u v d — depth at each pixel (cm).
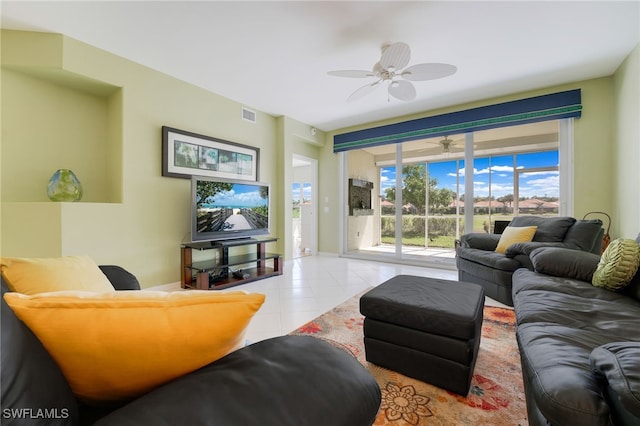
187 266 314
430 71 252
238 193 358
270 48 263
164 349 58
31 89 253
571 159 338
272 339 77
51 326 54
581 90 328
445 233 492
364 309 163
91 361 57
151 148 301
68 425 53
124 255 280
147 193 297
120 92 280
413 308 149
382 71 255
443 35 244
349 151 554
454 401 134
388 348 157
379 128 481
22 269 93
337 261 494
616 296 153
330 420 55
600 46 260
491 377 153
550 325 121
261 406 52
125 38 247
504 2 205
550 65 294
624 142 284
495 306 259
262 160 434
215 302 59
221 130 372
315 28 235
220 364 63
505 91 360
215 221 331
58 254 236
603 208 318
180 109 326
